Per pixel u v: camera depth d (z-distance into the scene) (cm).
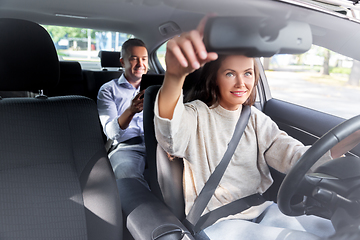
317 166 82
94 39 187
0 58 96
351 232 73
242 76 94
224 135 103
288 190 76
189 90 106
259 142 109
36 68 103
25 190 91
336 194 74
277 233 90
